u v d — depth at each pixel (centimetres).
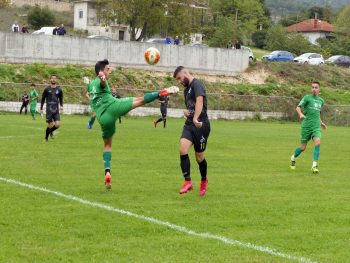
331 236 1175
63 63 6956
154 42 8056
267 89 7681
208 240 1109
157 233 1148
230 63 8088
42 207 1331
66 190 1559
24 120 4556
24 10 12731
